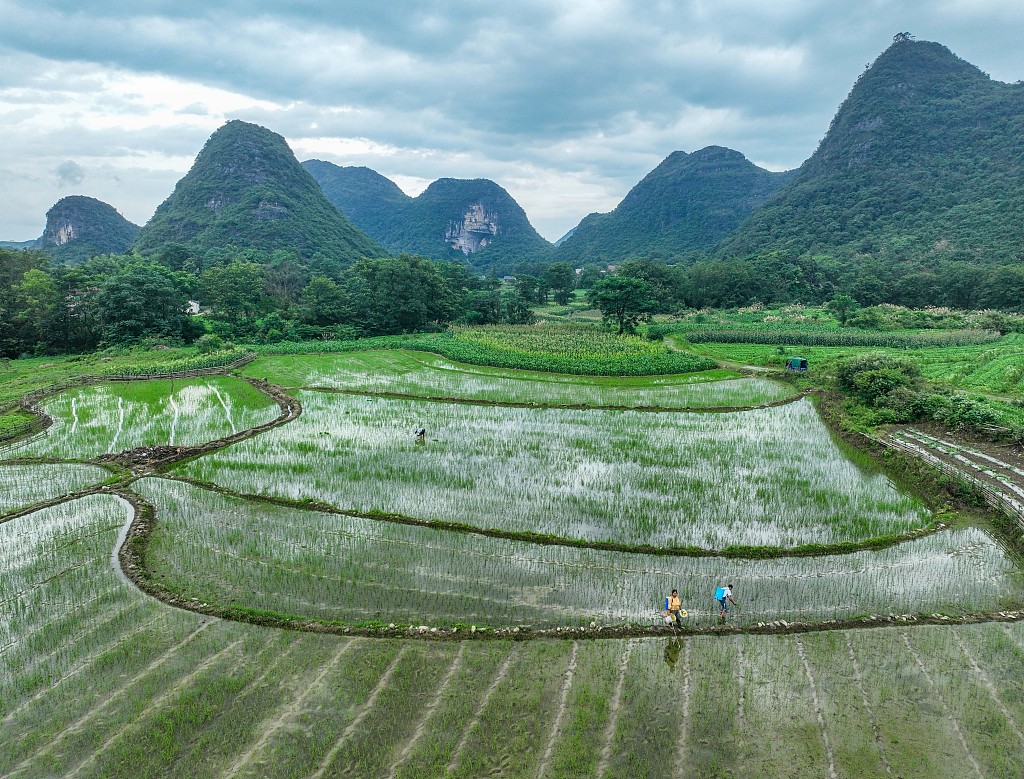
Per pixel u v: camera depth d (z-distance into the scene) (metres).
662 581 18.36
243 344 74.88
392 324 92.56
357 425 36.12
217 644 15.14
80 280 75.62
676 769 11.54
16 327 70.81
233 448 31.34
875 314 88.62
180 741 12.13
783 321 98.94
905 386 37.78
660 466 28.59
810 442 32.81
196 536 21.20
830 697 13.48
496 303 115.44
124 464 28.75
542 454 30.36
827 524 22.23
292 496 24.86
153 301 73.88
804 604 17.16
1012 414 34.50
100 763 11.61
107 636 15.51
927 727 12.63
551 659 14.64
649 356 59.12
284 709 12.98
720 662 14.62
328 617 16.41
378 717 12.75
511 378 52.34
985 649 15.10
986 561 19.48
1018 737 12.35
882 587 18.02
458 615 16.52
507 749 11.95
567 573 18.78
